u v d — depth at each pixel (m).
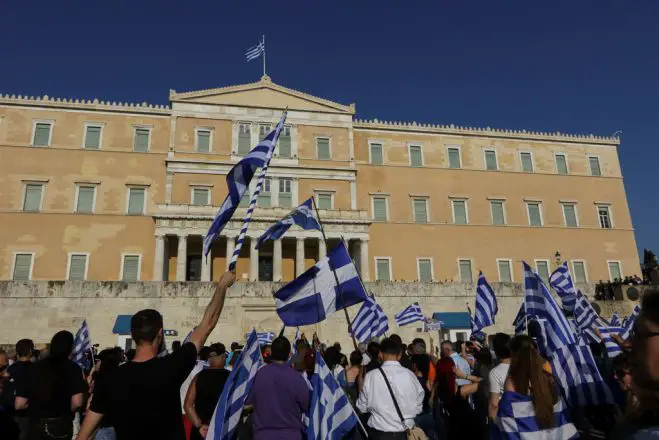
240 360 8.13
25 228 51.38
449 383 11.39
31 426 8.04
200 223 51.75
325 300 11.60
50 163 53.59
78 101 55.75
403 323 27.39
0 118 53.62
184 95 57.62
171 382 5.36
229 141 57.78
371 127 62.97
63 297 38.28
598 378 9.04
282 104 60.34
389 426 8.52
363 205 60.06
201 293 40.06
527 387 6.63
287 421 7.61
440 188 62.81
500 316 44.88
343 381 12.18
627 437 3.16
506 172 65.38
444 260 60.44
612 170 69.19
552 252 63.75
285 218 13.80
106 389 5.32
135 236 53.50
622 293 47.97
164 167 56.19
